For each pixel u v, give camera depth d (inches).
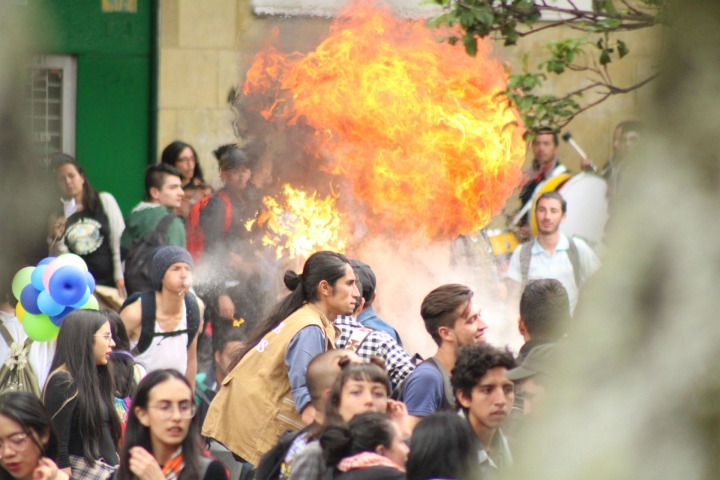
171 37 1365.7
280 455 509.4
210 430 607.2
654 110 74.3
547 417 76.3
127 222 997.2
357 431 422.0
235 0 1376.7
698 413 71.1
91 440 553.3
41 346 634.2
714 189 71.9
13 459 495.8
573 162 1274.6
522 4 714.2
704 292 71.7
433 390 550.9
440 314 574.9
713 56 72.0
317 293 614.9
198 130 1378.0
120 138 1371.8
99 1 1327.5
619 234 75.2
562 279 974.4
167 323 802.8
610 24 684.1
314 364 506.0
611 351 74.1
